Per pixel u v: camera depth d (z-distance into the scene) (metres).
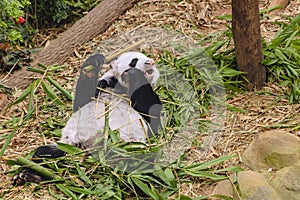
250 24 7.71
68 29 10.24
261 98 7.83
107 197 6.27
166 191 6.33
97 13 10.27
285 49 8.17
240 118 7.46
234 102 7.82
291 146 6.52
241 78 8.05
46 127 7.85
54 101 8.03
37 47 10.38
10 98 8.83
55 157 6.79
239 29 7.77
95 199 6.32
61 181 6.49
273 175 6.33
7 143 7.07
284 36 8.29
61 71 9.34
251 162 6.63
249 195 6.00
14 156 7.31
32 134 7.77
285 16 9.60
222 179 6.46
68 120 7.30
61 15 10.83
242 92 8.00
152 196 6.09
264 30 9.46
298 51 8.24
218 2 10.73
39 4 10.81
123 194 6.39
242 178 6.20
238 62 8.00
